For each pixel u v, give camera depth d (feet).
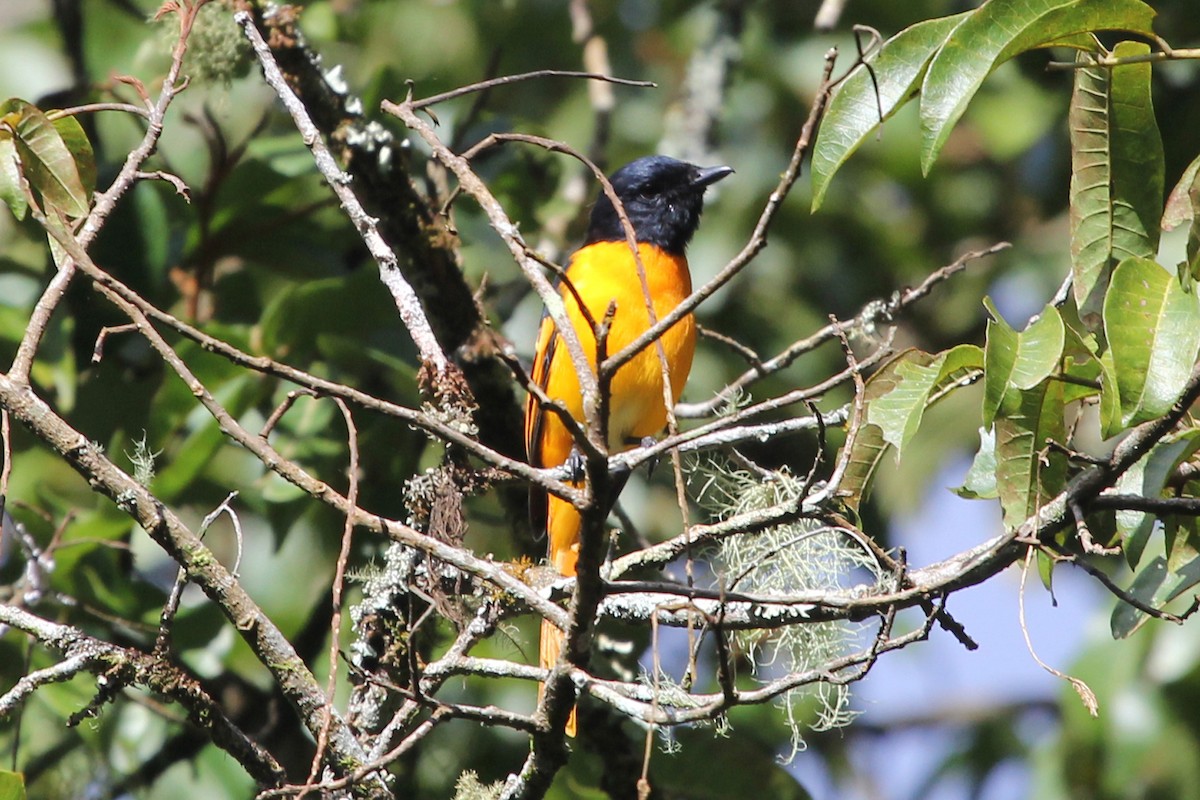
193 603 34.22
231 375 33.14
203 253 36.27
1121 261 19.29
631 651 31.04
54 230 18.24
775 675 35.27
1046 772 37.29
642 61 48.88
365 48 46.68
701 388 42.16
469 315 29.58
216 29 28.68
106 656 19.26
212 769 32.35
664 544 21.62
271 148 35.99
